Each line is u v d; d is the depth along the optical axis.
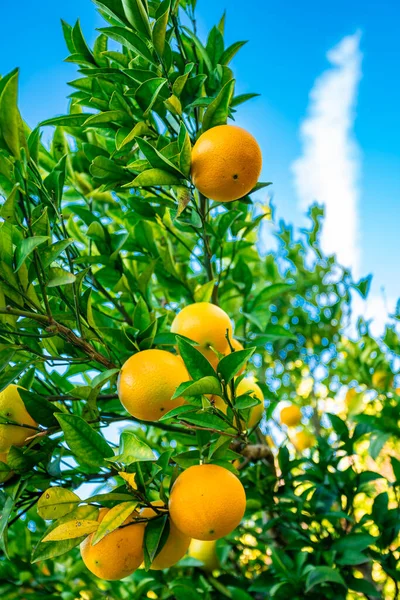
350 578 1.06
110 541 0.77
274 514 1.15
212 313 0.87
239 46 0.96
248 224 1.09
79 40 0.98
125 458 0.75
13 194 0.78
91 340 0.88
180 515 0.76
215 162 0.82
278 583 1.05
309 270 1.79
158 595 1.19
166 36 0.94
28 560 1.17
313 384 1.62
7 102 0.83
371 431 1.16
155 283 1.22
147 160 0.86
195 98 0.94
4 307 0.78
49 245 0.81
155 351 0.83
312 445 1.41
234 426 0.81
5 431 0.83
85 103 0.99
